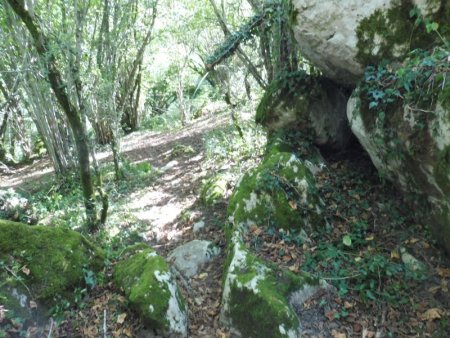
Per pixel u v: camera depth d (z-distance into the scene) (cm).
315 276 382
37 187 987
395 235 418
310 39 438
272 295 348
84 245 425
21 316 353
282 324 332
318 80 546
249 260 390
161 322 347
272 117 570
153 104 2247
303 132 556
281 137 558
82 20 589
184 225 605
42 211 658
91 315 376
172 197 756
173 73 1889
